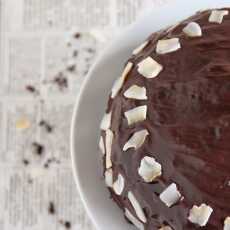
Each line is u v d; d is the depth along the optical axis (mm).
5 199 757
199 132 532
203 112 534
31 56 783
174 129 538
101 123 624
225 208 525
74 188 757
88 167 639
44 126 771
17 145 768
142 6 781
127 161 563
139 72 567
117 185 584
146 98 554
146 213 566
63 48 783
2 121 772
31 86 779
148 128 549
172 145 537
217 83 537
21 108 775
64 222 751
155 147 545
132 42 644
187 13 643
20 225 752
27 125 771
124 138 564
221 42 556
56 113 772
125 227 626
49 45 785
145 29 642
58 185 758
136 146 553
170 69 555
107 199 632
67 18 787
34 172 762
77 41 783
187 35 566
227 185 523
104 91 644
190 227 540
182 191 537
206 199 529
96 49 781
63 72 779
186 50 558
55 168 762
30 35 787
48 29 787
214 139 527
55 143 768
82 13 787
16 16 790
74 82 777
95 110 643
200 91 539
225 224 526
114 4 785
